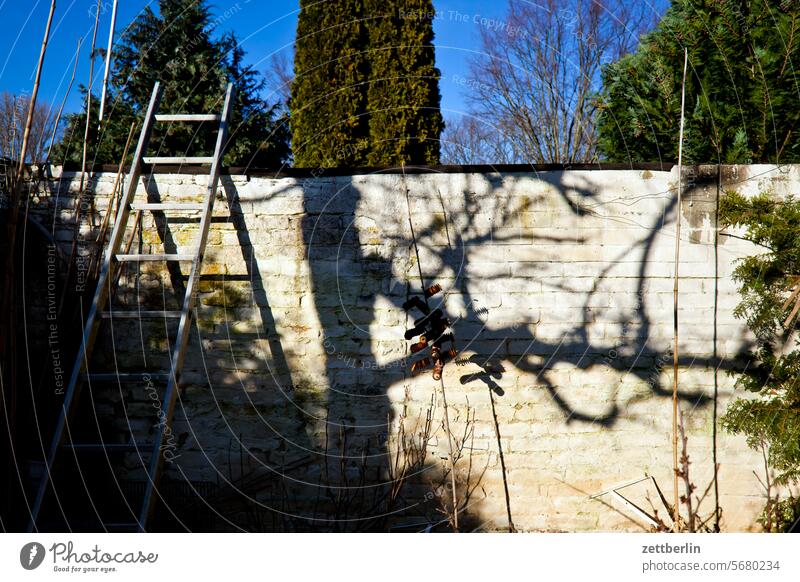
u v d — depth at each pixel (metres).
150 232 4.60
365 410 4.62
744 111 5.37
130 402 4.60
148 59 8.44
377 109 6.90
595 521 4.60
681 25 5.54
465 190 4.60
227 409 4.63
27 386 4.50
